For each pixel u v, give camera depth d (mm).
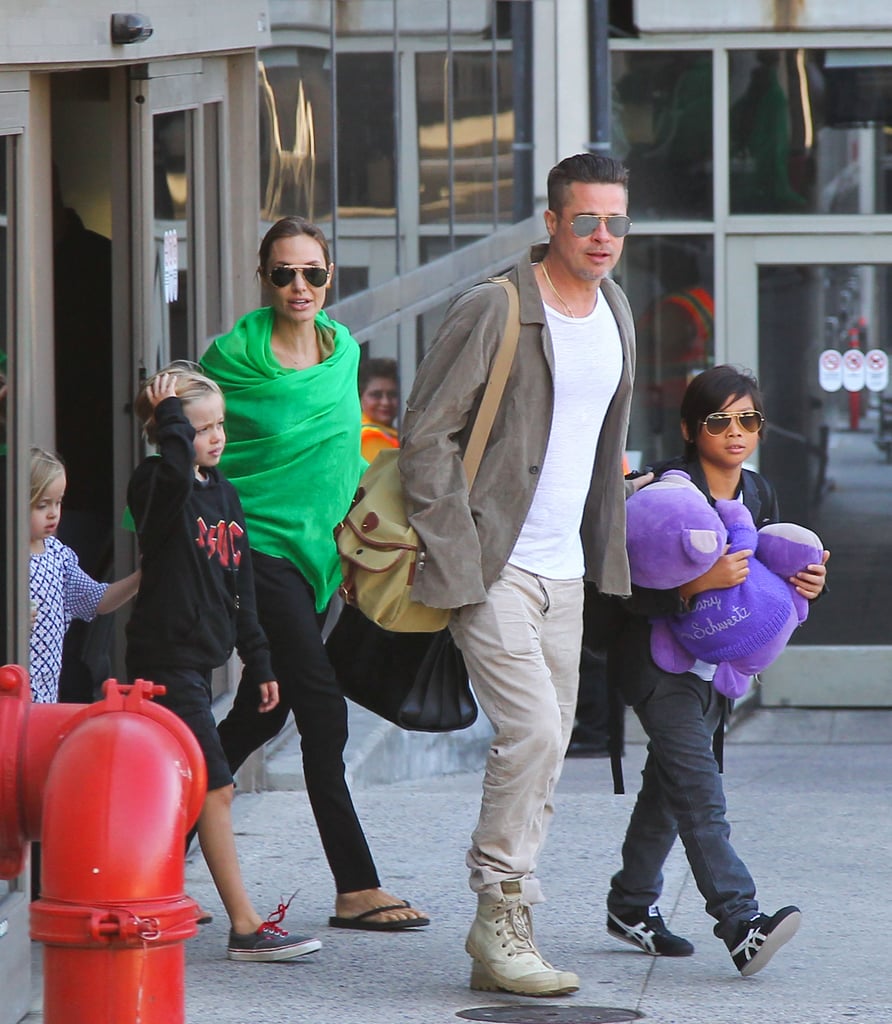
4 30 17688
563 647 18750
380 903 20969
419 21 37938
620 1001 18375
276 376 21625
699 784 18844
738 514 19203
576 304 18344
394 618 18500
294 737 30266
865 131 45125
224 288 26875
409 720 19547
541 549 18422
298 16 30375
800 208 45562
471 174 41750
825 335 45844
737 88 45281
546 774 18172
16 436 17906
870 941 20625
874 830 26188
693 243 45781
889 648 45969
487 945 18406
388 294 35875
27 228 18078
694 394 19641
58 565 19812
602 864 24031
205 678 19641
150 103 23047
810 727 44281
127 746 12750
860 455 46000
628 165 45688
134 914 12359
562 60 45344
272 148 28906
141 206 22922
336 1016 17891
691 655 19047
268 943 19656
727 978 19203
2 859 13664
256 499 21219
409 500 18594
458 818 26672
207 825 19625
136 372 23078
